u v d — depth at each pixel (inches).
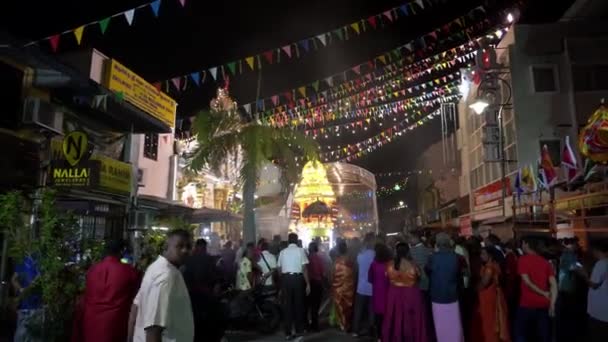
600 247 279.1
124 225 556.4
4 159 397.7
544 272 300.5
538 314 297.9
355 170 1019.3
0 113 404.8
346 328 428.5
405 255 320.5
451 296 309.1
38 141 445.7
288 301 399.5
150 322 166.9
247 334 418.9
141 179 716.7
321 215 855.1
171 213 666.2
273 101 655.1
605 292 270.7
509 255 357.4
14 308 321.4
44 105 431.2
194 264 262.2
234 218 744.3
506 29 964.6
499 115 928.9
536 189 594.6
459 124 1321.4
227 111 632.4
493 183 1001.5
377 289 364.8
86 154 438.0
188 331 180.1
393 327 313.9
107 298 232.2
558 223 661.3
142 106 603.2
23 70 431.5
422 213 1909.4
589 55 892.6
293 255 404.2
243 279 430.9
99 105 495.8
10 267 371.6
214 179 939.3
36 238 287.4
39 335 267.7
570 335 338.0
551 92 901.2
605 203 469.7
